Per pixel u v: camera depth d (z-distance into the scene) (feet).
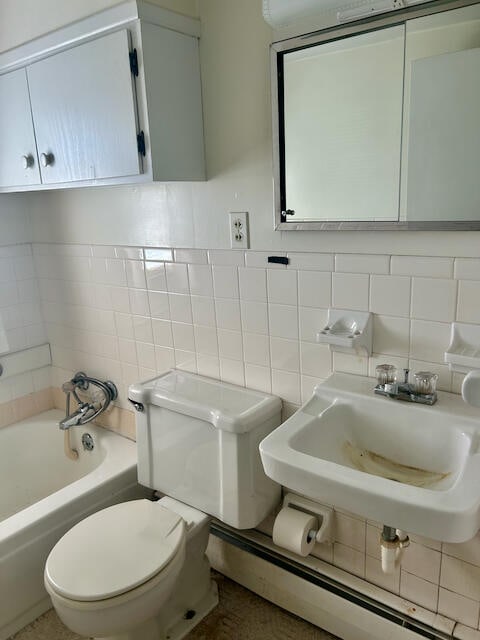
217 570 6.27
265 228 5.02
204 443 5.24
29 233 7.69
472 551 4.42
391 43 3.92
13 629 5.53
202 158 5.24
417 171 4.00
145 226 6.07
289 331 5.12
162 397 5.47
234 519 5.15
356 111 4.18
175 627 5.45
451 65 3.72
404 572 4.91
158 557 4.59
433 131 3.88
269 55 4.59
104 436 7.23
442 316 4.17
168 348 6.32
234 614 5.67
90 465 7.36
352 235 4.48
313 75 4.33
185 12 4.83
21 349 7.85
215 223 5.39
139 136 4.69
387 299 4.42
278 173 4.67
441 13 3.67
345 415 4.41
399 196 4.12
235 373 5.71
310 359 5.05
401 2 3.74
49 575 4.43
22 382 7.93
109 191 6.33
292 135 4.55
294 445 3.88
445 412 3.96
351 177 4.32
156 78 4.64
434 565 4.69
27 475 7.71
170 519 5.08
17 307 7.71
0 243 7.39
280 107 4.54
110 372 7.23
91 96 4.93
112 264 6.63
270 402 5.23
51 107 5.37
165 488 5.78
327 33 4.15
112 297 6.79
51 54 5.19
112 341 7.03
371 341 4.59
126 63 4.54
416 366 4.41
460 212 3.88
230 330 5.61
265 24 4.56
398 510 3.14
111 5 4.52
